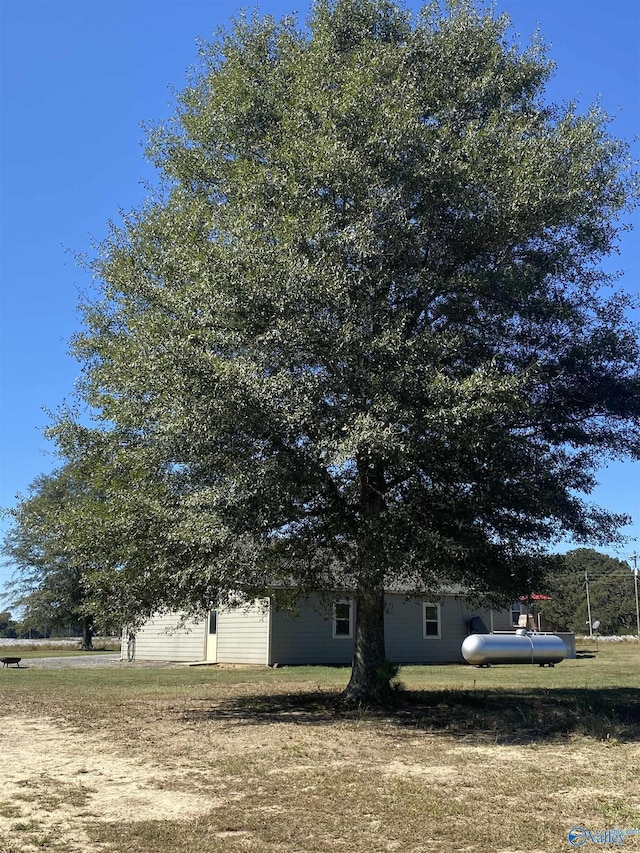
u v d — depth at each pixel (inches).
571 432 540.7
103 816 277.6
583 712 538.9
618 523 536.1
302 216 471.5
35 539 1879.9
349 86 480.4
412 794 306.5
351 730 471.2
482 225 474.3
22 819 273.4
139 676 916.6
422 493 498.0
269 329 450.0
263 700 639.8
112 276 545.3
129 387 484.4
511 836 254.4
